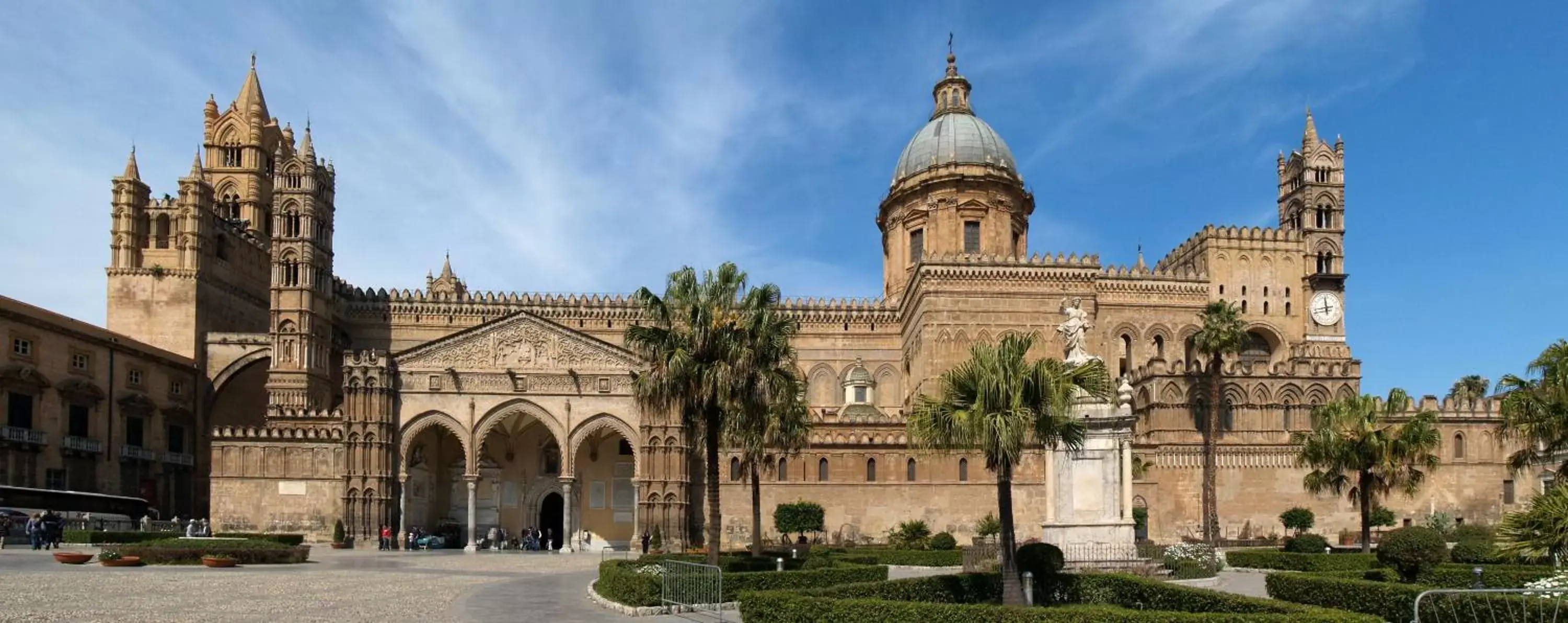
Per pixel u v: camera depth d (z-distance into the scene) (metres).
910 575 53.69
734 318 45.53
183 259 97.31
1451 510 89.56
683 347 44.62
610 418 81.88
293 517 80.12
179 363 94.69
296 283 90.25
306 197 90.94
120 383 88.19
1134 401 92.62
